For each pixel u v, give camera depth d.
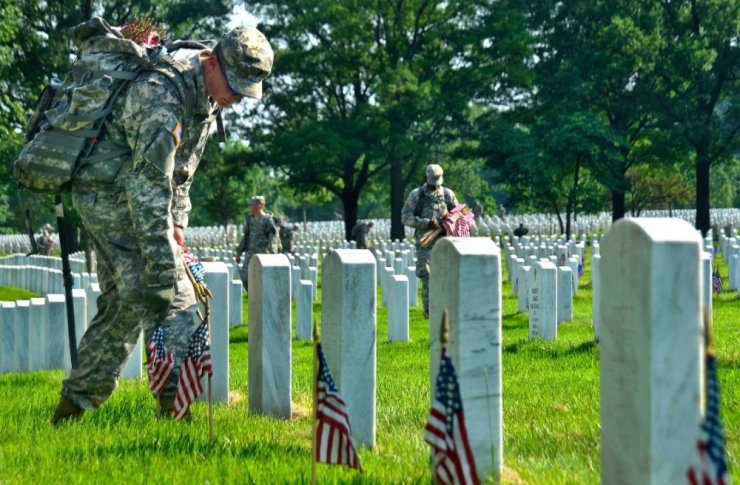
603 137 60.62
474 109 75.94
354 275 7.05
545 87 65.50
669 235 4.25
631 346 4.39
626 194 80.94
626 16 64.00
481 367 5.50
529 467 6.26
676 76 63.72
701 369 4.27
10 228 102.81
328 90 65.81
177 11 62.28
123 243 7.73
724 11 62.88
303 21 61.38
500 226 72.06
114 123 7.63
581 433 7.80
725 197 114.62
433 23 65.25
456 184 93.94
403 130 62.56
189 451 7.11
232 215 83.12
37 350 15.61
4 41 35.81
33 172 7.71
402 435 7.91
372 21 64.25
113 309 8.20
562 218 78.44
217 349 9.91
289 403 8.72
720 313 20.30
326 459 5.57
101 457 7.04
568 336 17.27
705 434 3.51
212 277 9.88
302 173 64.44
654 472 4.27
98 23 7.70
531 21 69.69
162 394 8.66
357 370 7.09
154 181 7.50
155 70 7.63
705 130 61.91
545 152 59.69
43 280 34.84
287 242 32.53
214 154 65.06
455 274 5.48
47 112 7.74
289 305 8.66
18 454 7.24
